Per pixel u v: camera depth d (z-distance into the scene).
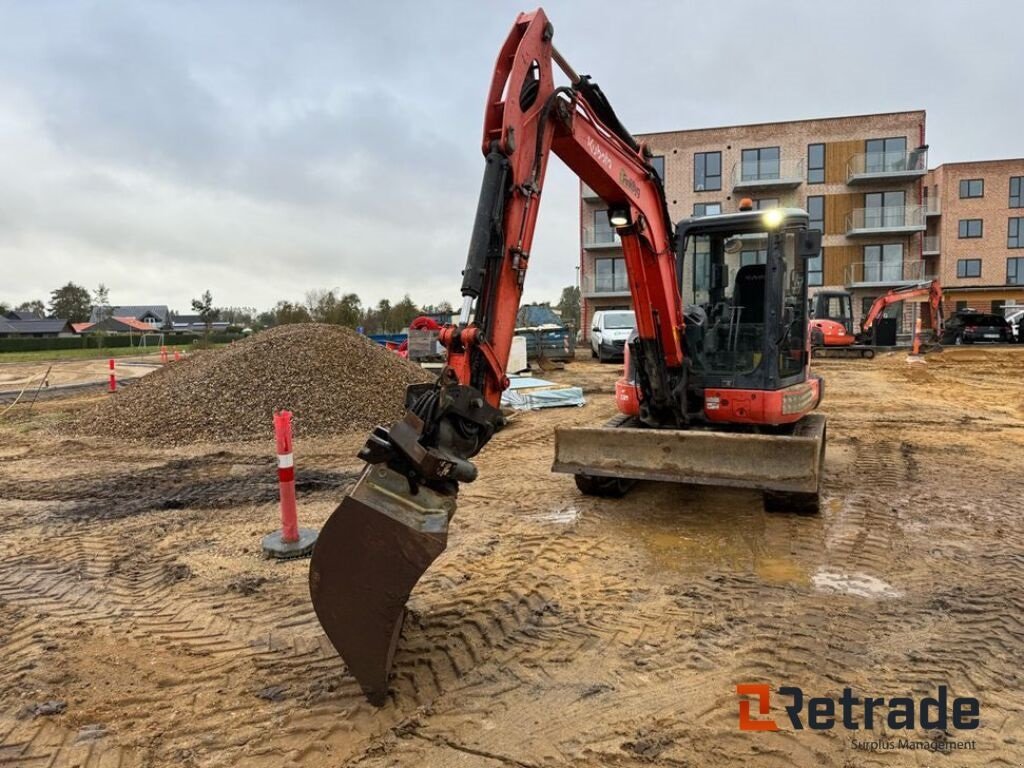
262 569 4.89
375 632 3.03
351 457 8.62
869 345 24.94
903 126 35.72
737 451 5.38
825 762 2.73
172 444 9.55
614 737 2.88
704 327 6.29
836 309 25.86
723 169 37.75
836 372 19.73
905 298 25.02
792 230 6.18
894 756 2.76
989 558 4.86
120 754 2.83
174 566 4.95
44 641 3.82
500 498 6.61
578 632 3.81
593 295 38.75
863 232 36.03
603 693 3.21
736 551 5.06
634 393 6.52
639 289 5.75
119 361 30.67
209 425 10.01
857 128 36.31
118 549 5.37
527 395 13.01
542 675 3.37
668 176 38.34
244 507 6.51
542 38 4.07
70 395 16.67
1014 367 20.25
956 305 40.78
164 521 6.09
